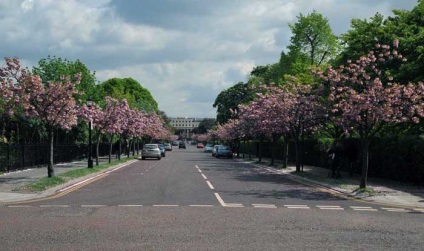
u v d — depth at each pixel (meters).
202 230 9.92
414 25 28.58
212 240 8.91
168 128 136.12
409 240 9.23
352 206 14.66
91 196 16.34
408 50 26.64
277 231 9.94
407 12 30.11
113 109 35.31
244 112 48.41
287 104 30.56
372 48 28.73
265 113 35.34
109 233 9.49
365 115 19.19
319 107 26.12
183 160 51.03
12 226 10.25
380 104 18.84
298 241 8.94
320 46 59.22
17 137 37.00
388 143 24.33
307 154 39.81
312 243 8.77
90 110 28.53
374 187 20.22
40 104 22.34
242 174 29.30
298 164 30.20
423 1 28.92
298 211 13.13
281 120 31.48
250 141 72.88
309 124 31.39
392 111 18.56
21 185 19.16
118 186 20.17
